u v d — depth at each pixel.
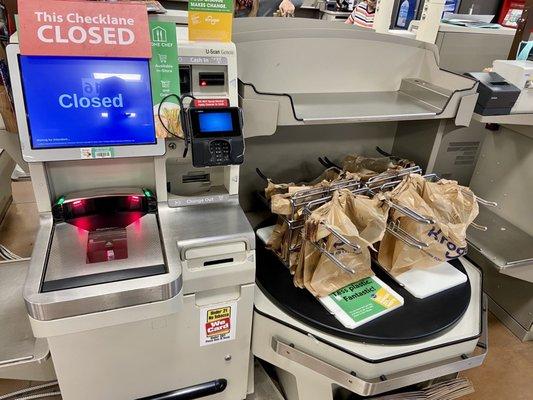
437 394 1.69
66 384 1.24
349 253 1.45
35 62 1.06
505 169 2.13
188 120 1.19
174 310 1.10
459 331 1.45
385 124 2.02
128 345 1.26
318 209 1.37
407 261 1.58
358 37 1.69
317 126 1.92
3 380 1.75
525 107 1.75
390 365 1.33
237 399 1.60
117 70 1.12
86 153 1.15
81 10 1.04
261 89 1.65
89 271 1.06
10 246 2.65
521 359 2.05
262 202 1.92
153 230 1.23
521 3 3.48
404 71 1.84
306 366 1.39
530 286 2.06
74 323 1.01
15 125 1.59
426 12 2.69
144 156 1.23
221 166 1.36
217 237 1.21
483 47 2.73
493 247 1.95
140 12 1.08
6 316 1.41
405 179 1.54
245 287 1.33
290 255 1.53
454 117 1.61
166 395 1.43
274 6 3.13
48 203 1.21
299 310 1.40
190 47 1.17
